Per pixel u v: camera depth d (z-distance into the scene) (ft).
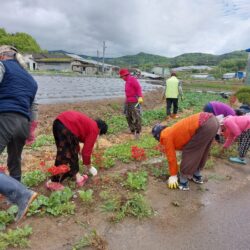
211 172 20.77
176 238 13.12
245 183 19.49
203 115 16.43
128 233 13.23
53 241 12.30
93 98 60.95
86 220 13.87
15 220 12.19
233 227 14.25
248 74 89.35
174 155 17.26
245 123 21.80
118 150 23.99
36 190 16.53
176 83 41.42
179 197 16.74
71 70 216.13
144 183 17.76
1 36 274.98
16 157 14.55
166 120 41.16
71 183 17.11
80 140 16.66
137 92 28.37
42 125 33.47
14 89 13.20
